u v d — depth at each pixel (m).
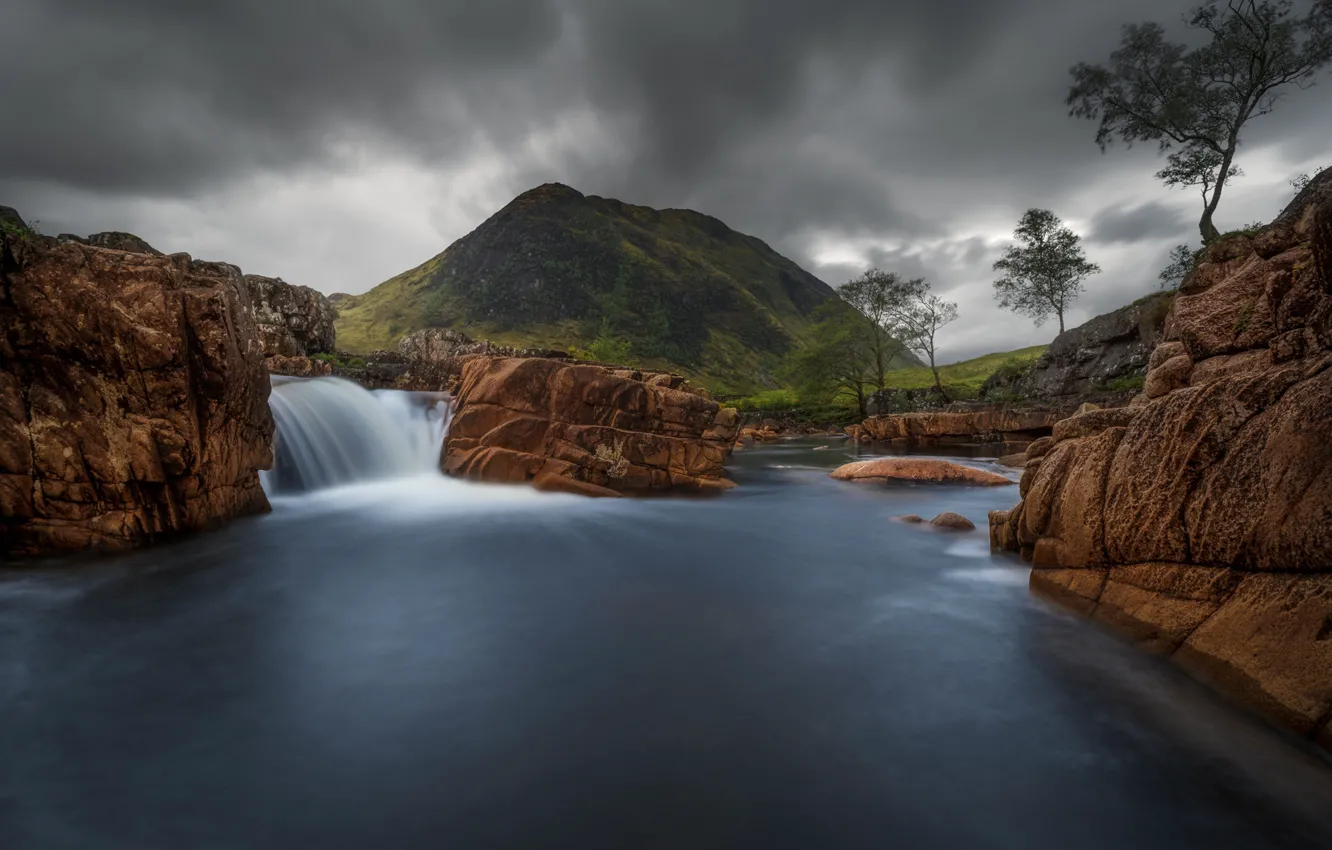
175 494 10.04
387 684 5.54
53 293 8.88
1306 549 4.18
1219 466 5.02
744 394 141.75
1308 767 3.83
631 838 3.54
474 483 16.75
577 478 16.78
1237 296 6.82
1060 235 56.34
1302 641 4.09
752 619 7.26
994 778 4.09
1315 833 3.54
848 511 15.16
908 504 16.36
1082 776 4.10
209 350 9.85
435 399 21.44
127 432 9.31
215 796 3.96
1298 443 4.35
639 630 6.89
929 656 6.08
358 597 8.06
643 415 18.09
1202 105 37.22
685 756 4.38
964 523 12.36
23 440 8.91
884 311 67.50
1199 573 5.19
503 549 10.79
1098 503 6.45
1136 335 35.44
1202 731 4.59
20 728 4.81
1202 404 5.25
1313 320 4.73
